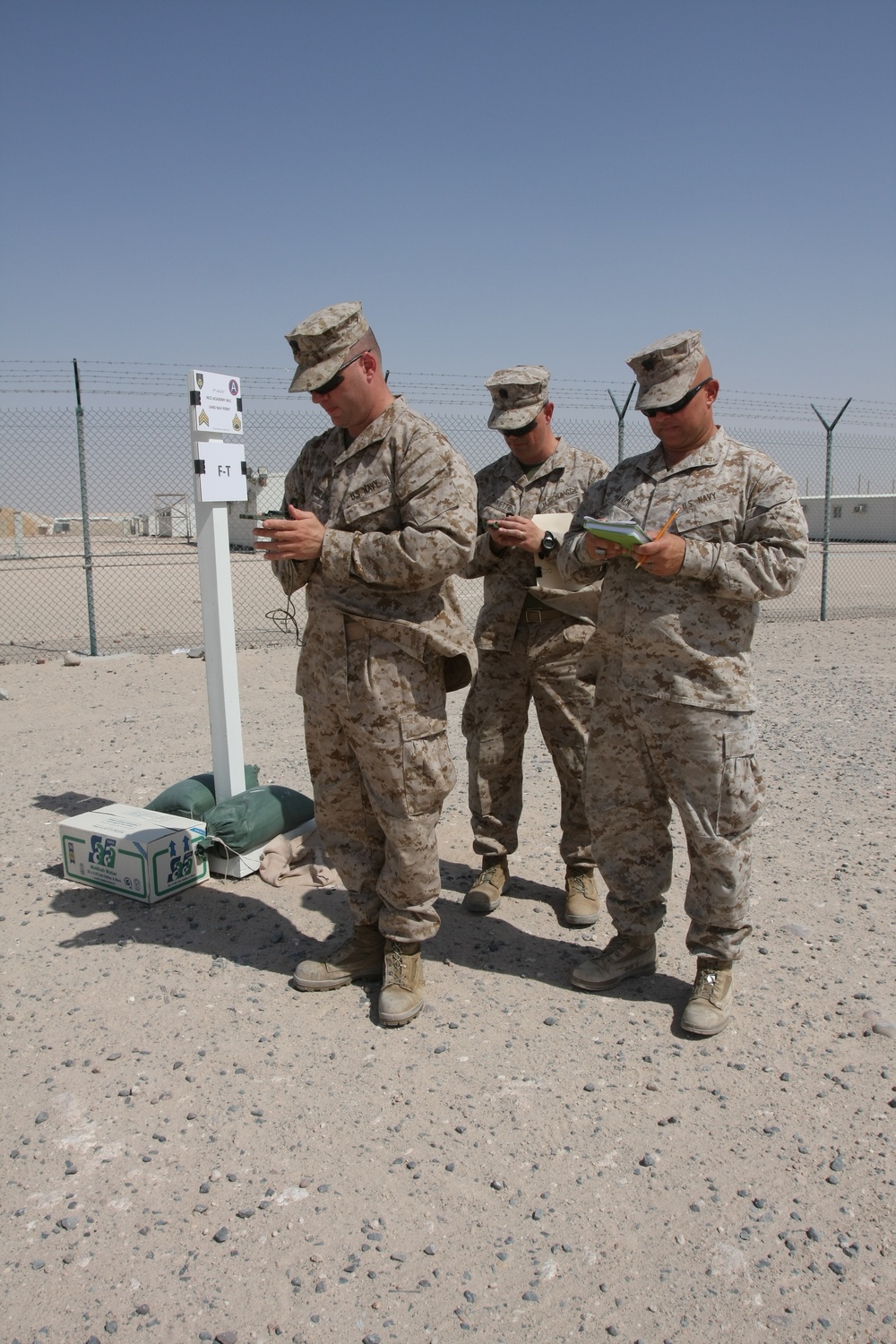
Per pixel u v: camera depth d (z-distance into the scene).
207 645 4.43
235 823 4.28
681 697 2.94
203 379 4.18
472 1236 2.31
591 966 3.41
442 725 3.09
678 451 3.05
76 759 6.24
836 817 5.12
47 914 4.01
